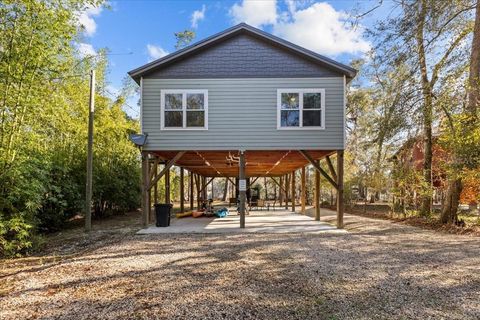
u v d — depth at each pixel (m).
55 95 7.38
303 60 9.34
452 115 9.62
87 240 7.90
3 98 6.16
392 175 13.52
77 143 11.33
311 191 23.55
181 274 4.77
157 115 9.32
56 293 3.98
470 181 9.20
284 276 4.63
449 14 9.07
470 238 7.81
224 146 9.28
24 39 6.16
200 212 13.55
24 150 6.76
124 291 4.04
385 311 3.36
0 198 6.16
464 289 4.06
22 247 6.43
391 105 11.23
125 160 14.77
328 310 3.38
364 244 7.06
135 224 11.16
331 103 9.28
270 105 9.30
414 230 9.30
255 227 9.72
